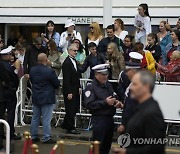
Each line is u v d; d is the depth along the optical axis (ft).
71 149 99.76
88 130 115.34
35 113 105.70
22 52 136.67
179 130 108.27
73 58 110.22
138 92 51.62
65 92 109.09
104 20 128.16
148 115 51.03
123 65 107.96
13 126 106.32
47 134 105.09
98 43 121.70
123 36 124.36
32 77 104.58
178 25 121.39
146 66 107.34
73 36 127.24
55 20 167.53
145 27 127.24
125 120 75.25
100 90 81.87
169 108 104.73
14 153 97.55
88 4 167.84
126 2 165.07
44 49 120.06
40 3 173.06
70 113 110.11
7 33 181.16
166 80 107.55
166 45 118.83
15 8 174.60
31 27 181.88
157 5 162.09
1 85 100.89
